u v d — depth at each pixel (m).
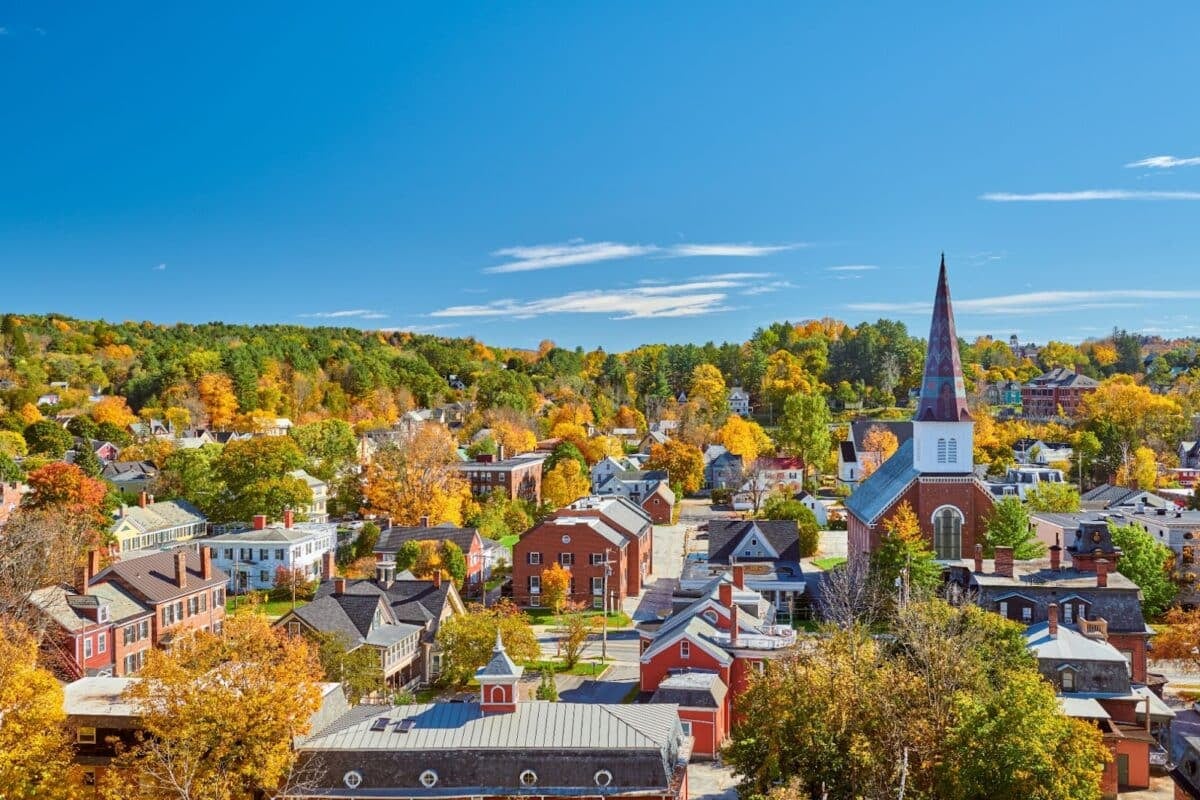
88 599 83.12
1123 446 184.38
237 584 120.88
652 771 54.34
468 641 87.56
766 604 91.62
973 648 61.81
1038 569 90.31
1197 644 78.25
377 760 54.50
